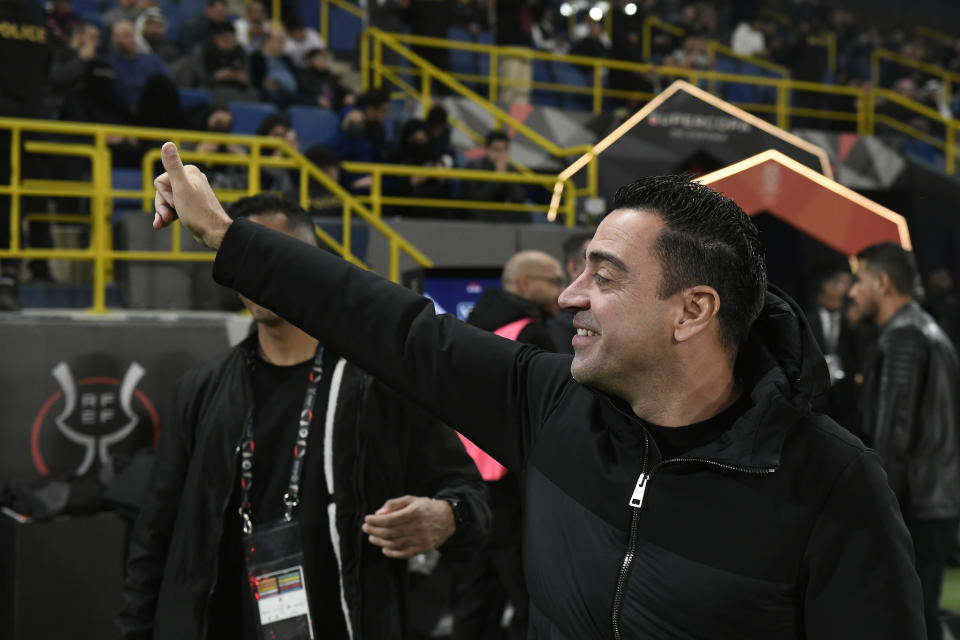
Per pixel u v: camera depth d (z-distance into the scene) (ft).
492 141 24.35
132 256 14.26
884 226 22.07
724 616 3.62
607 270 3.93
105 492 10.64
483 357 4.53
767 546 3.62
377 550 6.41
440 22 33.99
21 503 10.67
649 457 3.91
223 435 6.48
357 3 39.45
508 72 35.35
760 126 25.35
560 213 23.90
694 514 3.72
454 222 19.99
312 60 31.50
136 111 22.54
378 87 32.45
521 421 4.49
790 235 29.35
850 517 3.60
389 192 24.35
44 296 17.46
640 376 3.98
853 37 51.26
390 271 17.30
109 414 12.06
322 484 6.42
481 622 12.42
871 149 34.53
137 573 6.70
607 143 24.81
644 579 3.75
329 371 6.59
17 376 11.64
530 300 13.57
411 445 6.68
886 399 11.32
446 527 6.21
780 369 3.83
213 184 19.56
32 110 15.87
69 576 10.46
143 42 27.35
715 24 50.39
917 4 62.54
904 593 3.57
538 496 4.20
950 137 38.91
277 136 23.04
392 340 4.50
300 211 6.84
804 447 3.72
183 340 12.50
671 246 3.86
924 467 11.25
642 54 41.19
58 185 18.89
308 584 6.31
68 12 27.22
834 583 3.58
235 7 36.52
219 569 6.48
